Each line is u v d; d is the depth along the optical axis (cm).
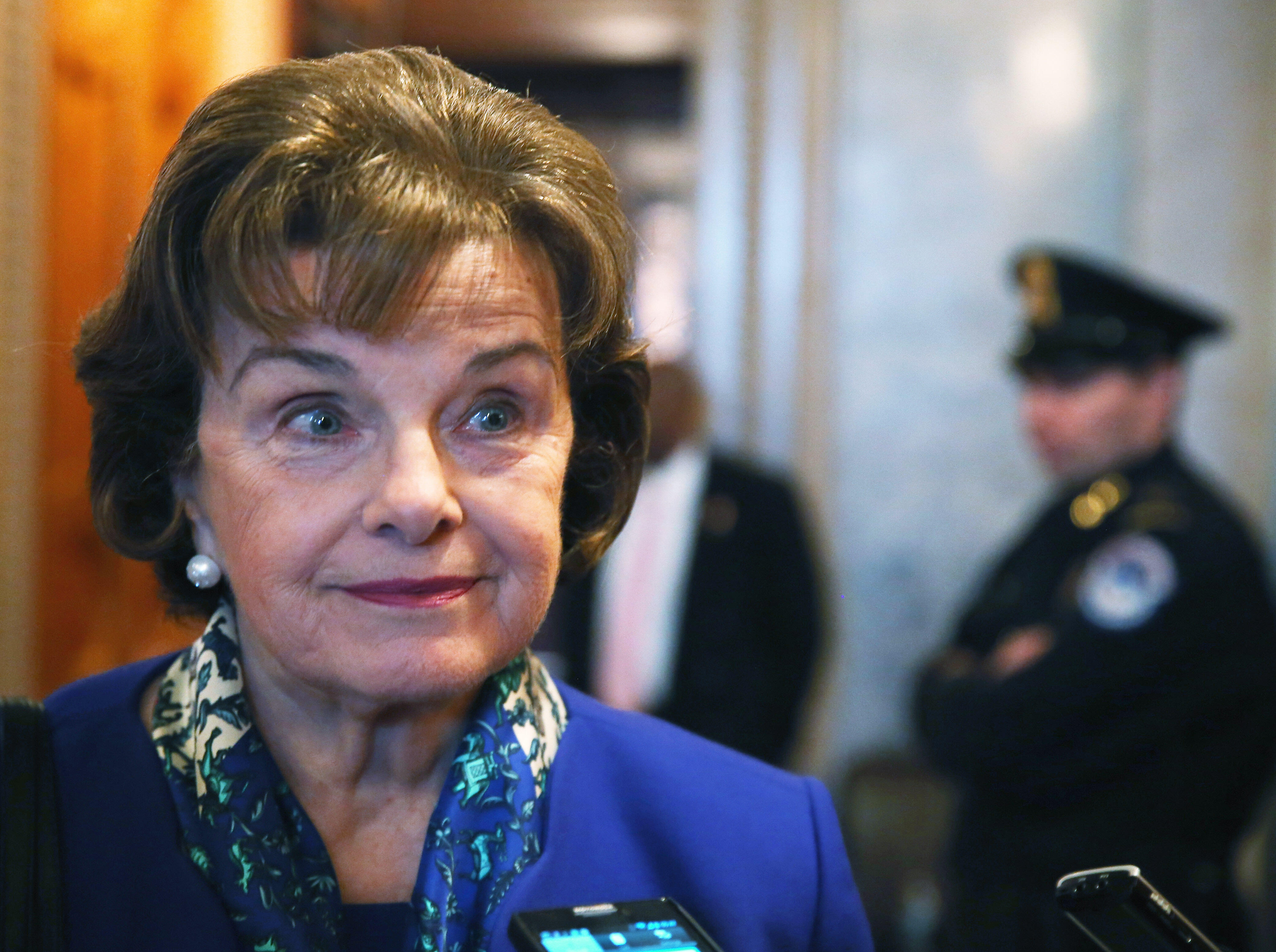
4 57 154
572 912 71
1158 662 200
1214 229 331
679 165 402
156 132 191
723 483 259
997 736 206
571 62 384
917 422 339
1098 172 333
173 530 84
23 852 77
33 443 164
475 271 73
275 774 83
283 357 73
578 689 256
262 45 197
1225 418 332
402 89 76
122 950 78
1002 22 334
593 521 94
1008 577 238
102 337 80
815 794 97
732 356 341
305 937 80
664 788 93
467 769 85
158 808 82
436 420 75
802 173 338
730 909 89
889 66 337
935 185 337
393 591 75
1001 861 207
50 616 176
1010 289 336
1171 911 67
